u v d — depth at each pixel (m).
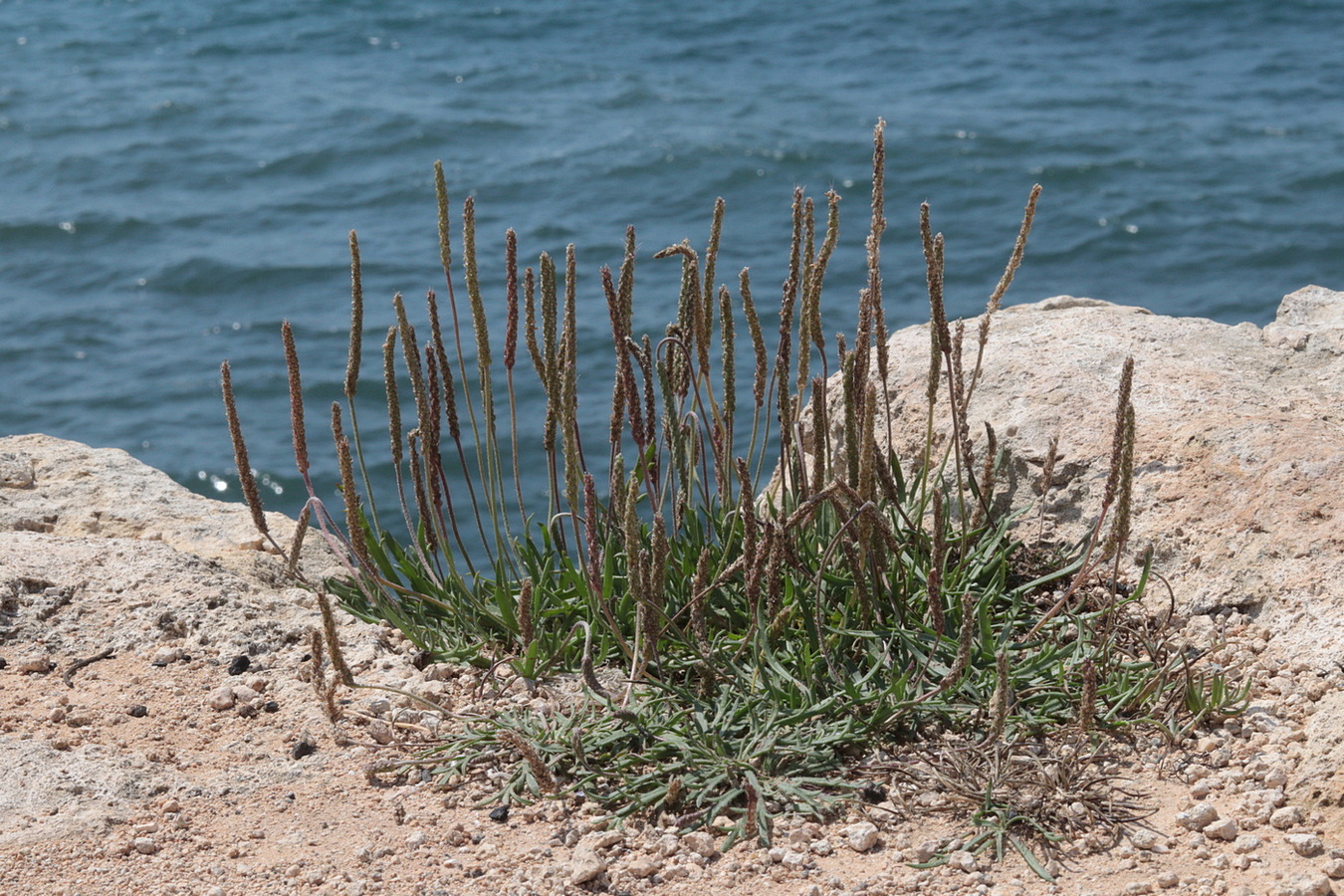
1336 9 31.67
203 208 20.69
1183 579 4.50
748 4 36.06
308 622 4.63
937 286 4.29
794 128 23.75
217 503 5.96
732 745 3.81
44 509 5.70
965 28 32.34
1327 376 5.46
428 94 27.56
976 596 4.48
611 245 18.45
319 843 3.48
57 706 4.11
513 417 4.59
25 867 3.37
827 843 3.46
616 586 4.60
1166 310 15.53
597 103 26.38
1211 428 4.88
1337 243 17.22
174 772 3.81
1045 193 19.92
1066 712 3.96
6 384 14.72
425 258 18.06
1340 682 3.90
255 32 34.75
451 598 4.74
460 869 3.36
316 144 23.78
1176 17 31.95
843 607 4.33
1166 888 3.26
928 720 3.97
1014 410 5.31
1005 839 3.46
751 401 11.51
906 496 4.96
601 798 3.60
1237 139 22.20
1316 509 4.42
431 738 3.96
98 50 33.16
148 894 3.28
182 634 4.57
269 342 15.59
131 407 14.08
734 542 4.61
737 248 18.11
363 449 12.85
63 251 18.86
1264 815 3.49
